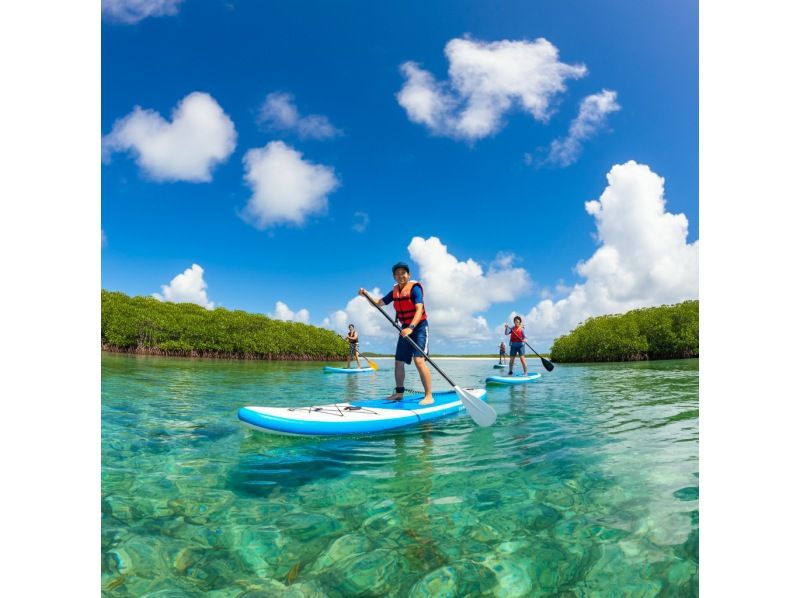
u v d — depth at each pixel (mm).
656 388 8047
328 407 4574
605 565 1707
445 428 4418
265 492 2529
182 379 9555
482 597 1518
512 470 2904
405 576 1648
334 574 1668
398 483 2672
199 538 1952
